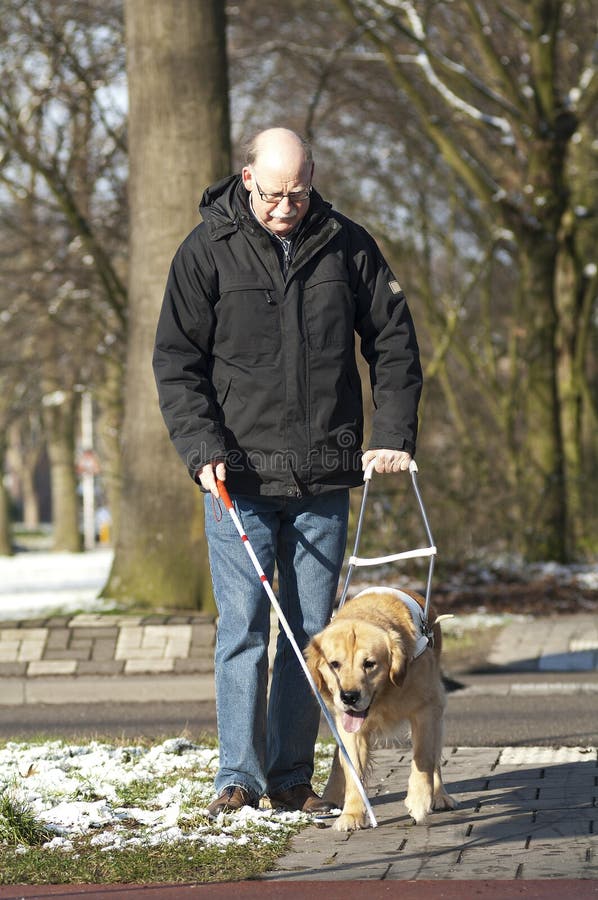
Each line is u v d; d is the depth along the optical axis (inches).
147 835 218.5
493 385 993.5
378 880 190.2
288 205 232.4
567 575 776.9
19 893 186.7
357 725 223.0
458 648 541.3
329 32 968.3
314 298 239.0
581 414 990.4
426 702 235.3
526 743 345.1
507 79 855.7
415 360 249.0
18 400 1392.7
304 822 231.3
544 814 233.6
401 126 1013.2
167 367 242.4
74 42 879.7
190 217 544.4
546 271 880.9
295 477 239.9
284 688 249.0
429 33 1004.6
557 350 922.7
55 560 1598.2
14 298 1113.4
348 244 245.1
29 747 313.0
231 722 241.1
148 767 280.4
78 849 210.5
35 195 957.2
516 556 804.0
